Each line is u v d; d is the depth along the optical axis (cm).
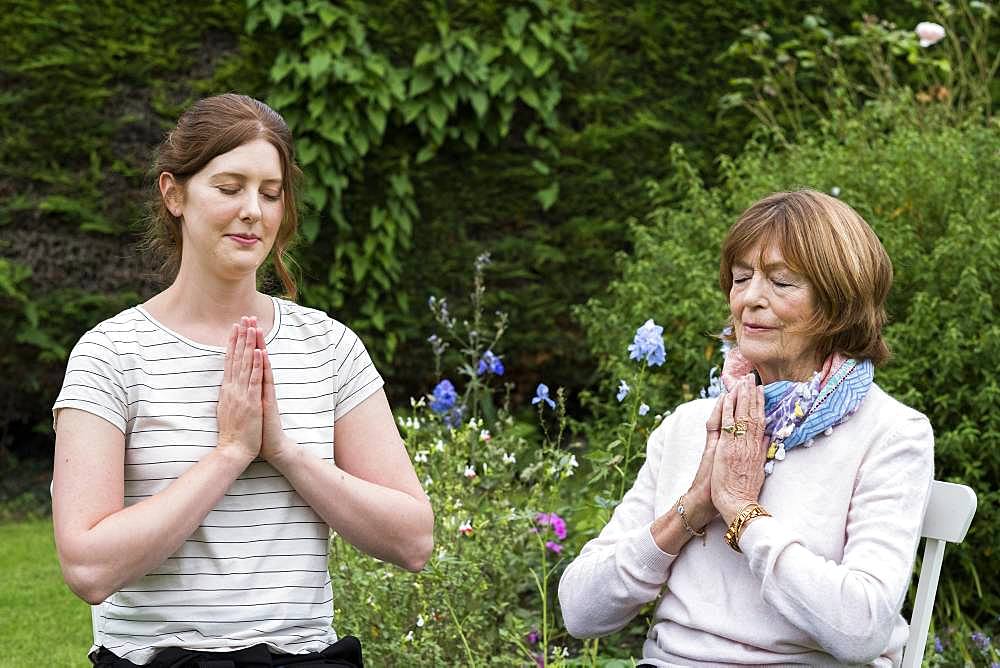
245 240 237
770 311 231
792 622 214
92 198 624
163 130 627
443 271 661
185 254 243
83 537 218
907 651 238
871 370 233
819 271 227
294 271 625
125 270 631
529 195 666
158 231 257
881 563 216
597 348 522
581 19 654
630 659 363
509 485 407
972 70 688
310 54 617
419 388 681
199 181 236
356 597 348
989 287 431
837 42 634
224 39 631
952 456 412
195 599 229
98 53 616
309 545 239
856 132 544
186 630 229
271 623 231
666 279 495
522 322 667
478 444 420
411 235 659
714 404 252
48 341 619
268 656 227
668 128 667
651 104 673
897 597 213
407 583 352
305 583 237
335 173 632
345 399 253
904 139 497
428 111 632
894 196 471
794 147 569
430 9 629
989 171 475
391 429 256
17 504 621
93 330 238
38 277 621
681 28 666
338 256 639
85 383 230
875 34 638
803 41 670
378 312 648
